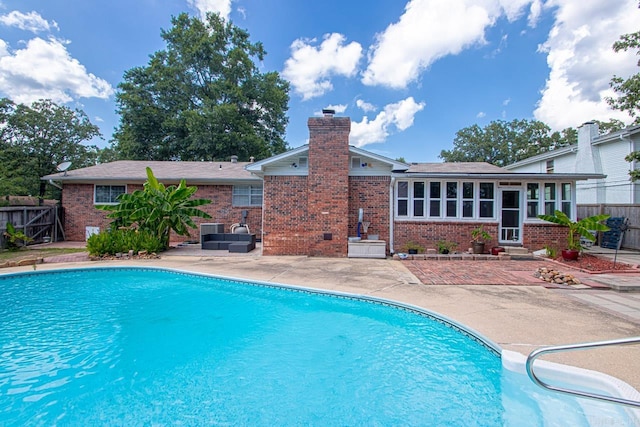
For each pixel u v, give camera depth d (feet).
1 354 13.29
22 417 9.35
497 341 12.31
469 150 115.65
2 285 23.82
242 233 43.57
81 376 11.63
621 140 42.73
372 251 34.01
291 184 36.14
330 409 9.77
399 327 16.17
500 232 35.47
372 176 36.88
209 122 77.56
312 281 22.94
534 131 108.47
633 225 37.60
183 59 85.87
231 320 17.26
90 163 88.69
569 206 35.04
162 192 38.42
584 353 11.09
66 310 18.70
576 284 21.65
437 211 36.24
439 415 9.43
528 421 9.08
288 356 13.17
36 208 43.98
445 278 23.73
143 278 26.27
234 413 9.61
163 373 11.90
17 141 75.25
